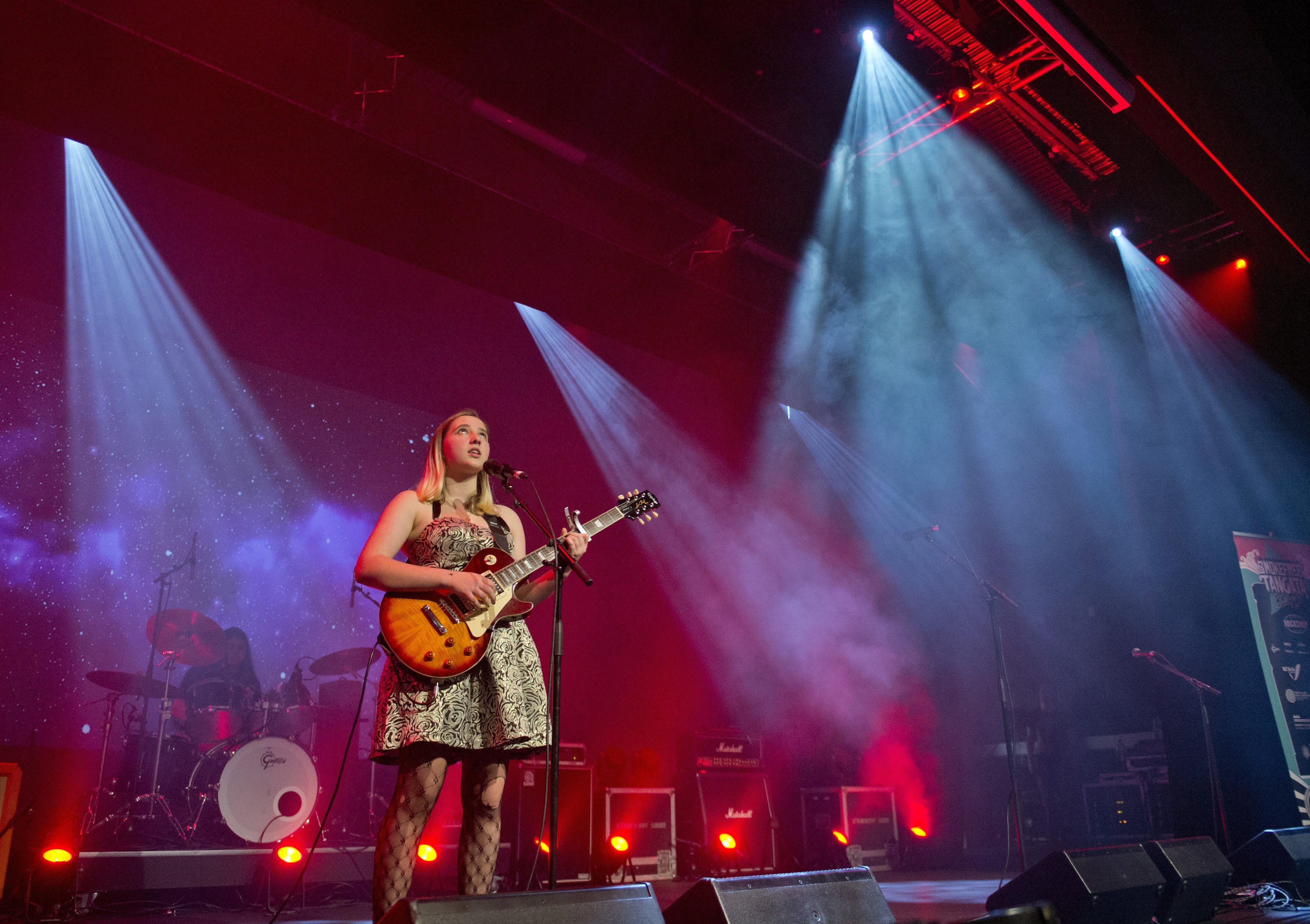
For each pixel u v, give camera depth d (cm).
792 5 502
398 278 750
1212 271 752
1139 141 634
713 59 520
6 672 674
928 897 522
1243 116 573
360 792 650
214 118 509
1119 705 797
